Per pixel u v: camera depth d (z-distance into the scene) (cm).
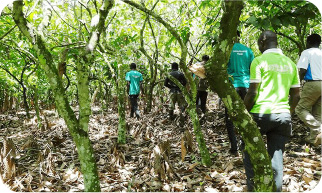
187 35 479
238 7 168
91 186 208
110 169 323
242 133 189
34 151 403
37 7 381
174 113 706
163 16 583
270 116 222
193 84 324
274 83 226
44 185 290
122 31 572
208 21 473
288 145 382
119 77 445
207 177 299
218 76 182
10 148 297
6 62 642
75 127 202
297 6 338
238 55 349
